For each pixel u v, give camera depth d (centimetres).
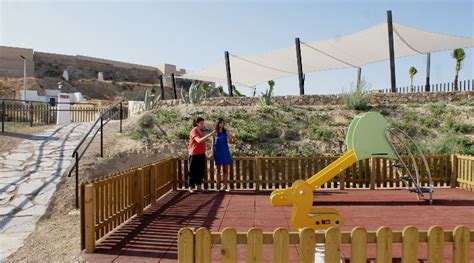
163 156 1536
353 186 1148
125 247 575
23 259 554
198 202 929
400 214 792
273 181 1126
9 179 1041
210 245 362
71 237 662
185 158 1134
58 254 567
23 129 1750
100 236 609
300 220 520
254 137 1692
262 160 1127
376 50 2481
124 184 718
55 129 1789
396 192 1069
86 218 559
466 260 378
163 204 903
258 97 2061
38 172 1115
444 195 1013
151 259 523
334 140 1686
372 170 1134
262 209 844
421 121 1783
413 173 1162
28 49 7719
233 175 1125
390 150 726
